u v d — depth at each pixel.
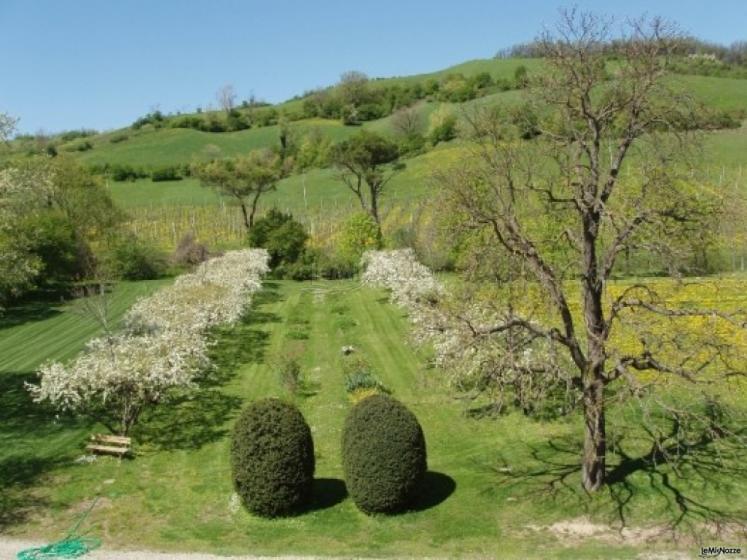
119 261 52.69
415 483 15.31
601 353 15.24
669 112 15.17
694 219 15.12
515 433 20.19
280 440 15.29
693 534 14.30
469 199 15.99
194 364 23.23
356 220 50.81
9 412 23.08
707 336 15.97
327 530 14.91
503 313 15.86
